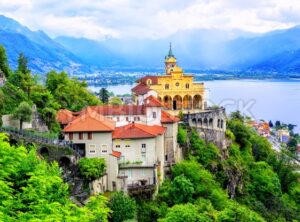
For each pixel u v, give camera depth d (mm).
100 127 95562
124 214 82750
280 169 164000
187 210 77688
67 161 91062
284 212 133500
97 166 90500
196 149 130375
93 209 44531
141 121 117562
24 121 99375
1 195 39219
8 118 98125
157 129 108562
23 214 36812
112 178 95875
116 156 95688
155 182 99938
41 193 42406
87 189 87562
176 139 121562
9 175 44812
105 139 96125
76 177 88562
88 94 155375
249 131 178125
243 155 152000
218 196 106000
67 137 95812
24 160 47531
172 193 99125
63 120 113500
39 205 38969
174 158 118188
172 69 166125
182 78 161750
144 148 100375
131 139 99438
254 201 131000
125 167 99062
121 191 90562
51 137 98812
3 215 35781
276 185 138250
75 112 128250
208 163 128375
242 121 186250
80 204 82188
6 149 47625
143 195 97062
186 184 99375
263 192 136625
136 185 98188
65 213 38781
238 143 158125
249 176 140375
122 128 102125
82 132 95625
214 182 114938
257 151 168375
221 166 130875
